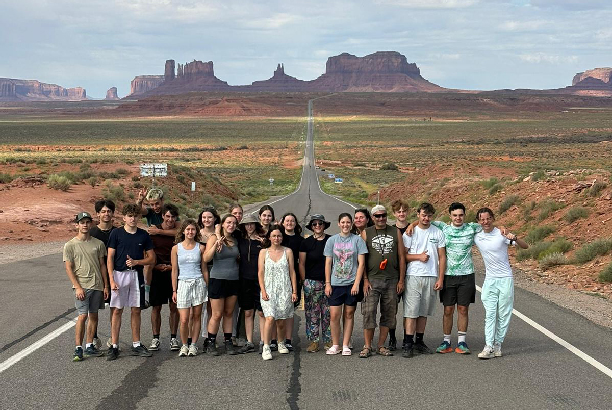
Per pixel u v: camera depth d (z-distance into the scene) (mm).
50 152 122938
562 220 20109
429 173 48406
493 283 8141
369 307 8172
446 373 7418
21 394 6664
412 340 8250
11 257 18344
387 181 78562
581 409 6160
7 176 37094
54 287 13375
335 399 6465
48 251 19797
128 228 8195
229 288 8383
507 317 8133
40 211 27297
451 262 8250
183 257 8250
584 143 146750
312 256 8438
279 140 190125
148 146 153750
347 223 8148
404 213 8461
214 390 6793
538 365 7703
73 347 8648
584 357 8031
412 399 6457
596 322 10094
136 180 40781
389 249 8148
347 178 85062
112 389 6840
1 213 26578
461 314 8336
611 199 19547
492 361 7926
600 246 15719
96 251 8125
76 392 6734
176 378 7254
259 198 56125
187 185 45719
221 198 47531
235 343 8906
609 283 13594
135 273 8203
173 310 8773
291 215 8469
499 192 28969
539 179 27734
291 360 8078
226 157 130250
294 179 84625
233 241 8398
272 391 6750
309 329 8523
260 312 8547
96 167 49625
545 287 13500
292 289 8258
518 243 8117
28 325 9914
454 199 34062
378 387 6875
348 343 8367
